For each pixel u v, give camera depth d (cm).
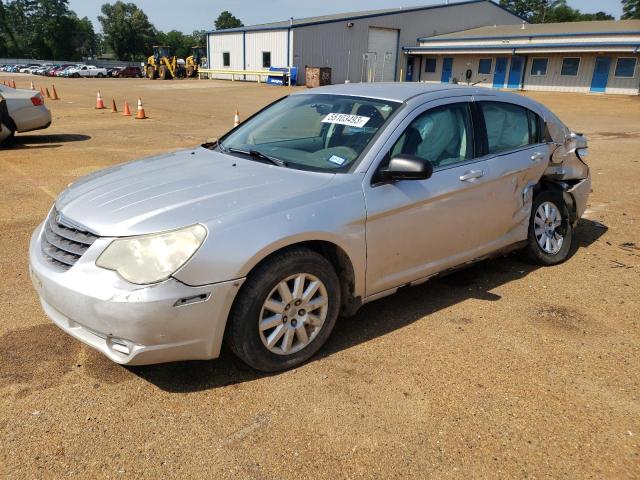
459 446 264
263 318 308
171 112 1941
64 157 1013
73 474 244
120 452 257
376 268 352
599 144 1291
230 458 254
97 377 315
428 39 4447
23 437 266
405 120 371
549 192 491
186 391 304
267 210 301
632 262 514
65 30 10931
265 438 268
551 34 3512
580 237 589
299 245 318
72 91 3100
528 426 279
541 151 469
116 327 273
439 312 405
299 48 4072
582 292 445
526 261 507
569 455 259
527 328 382
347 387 309
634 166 985
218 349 296
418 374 323
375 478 244
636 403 299
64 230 309
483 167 412
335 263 345
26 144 1169
